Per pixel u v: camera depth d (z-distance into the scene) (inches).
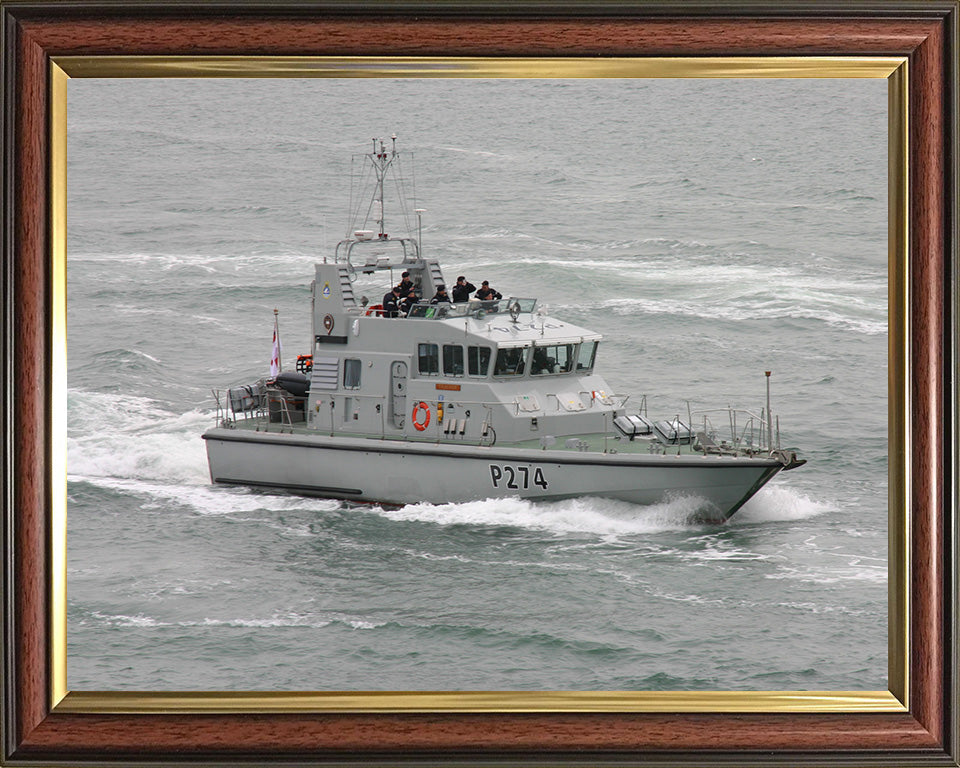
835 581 1573.6
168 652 1342.3
